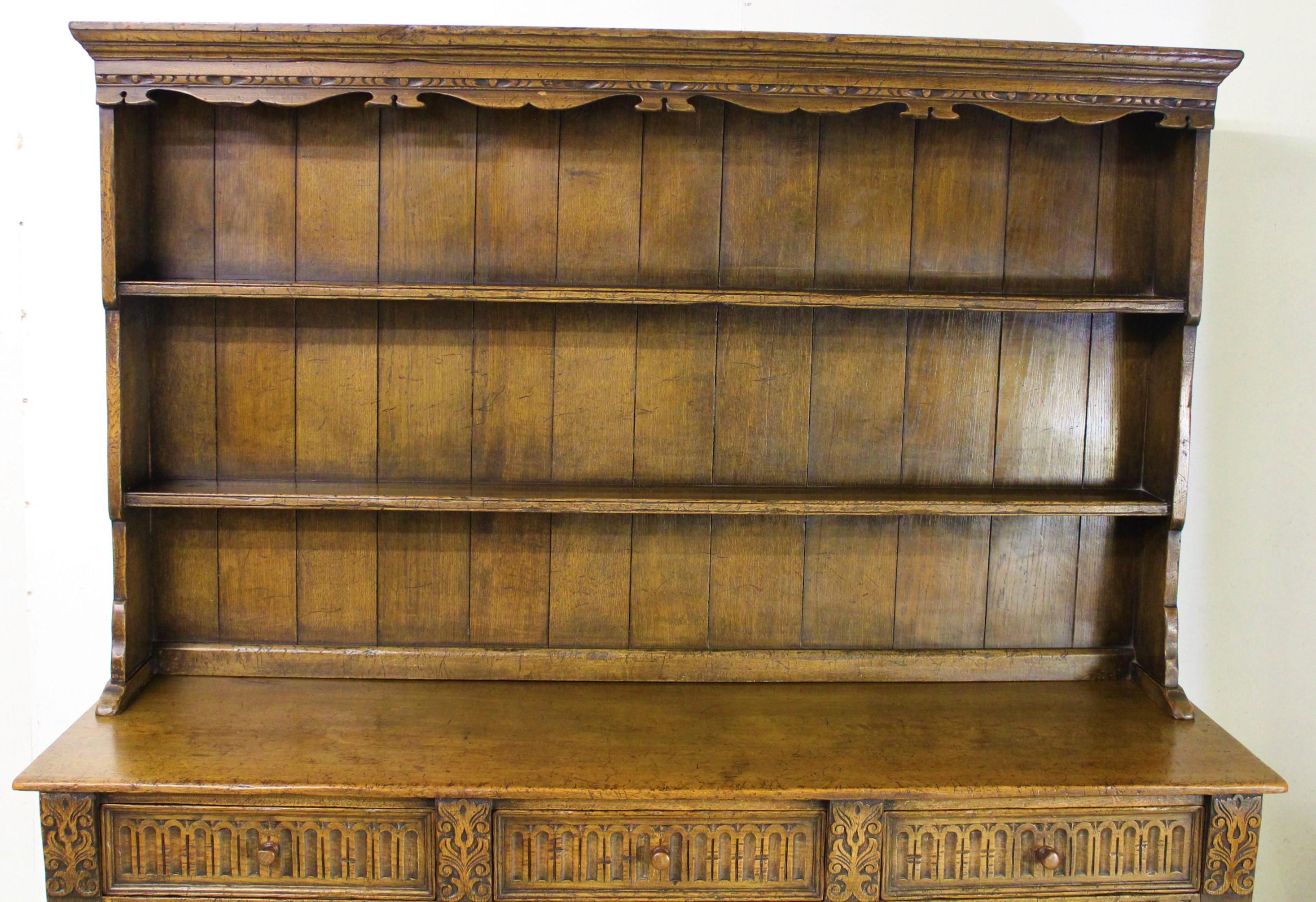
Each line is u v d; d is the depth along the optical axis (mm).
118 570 2162
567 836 1949
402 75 2025
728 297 2088
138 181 2191
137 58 2008
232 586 2359
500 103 2051
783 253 2312
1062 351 2373
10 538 2543
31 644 2576
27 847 2637
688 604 2395
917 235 2318
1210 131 2113
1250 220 2555
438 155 2262
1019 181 2316
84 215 2480
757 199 2297
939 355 2365
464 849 1928
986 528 2410
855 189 2303
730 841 1962
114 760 1948
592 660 2371
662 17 2523
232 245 2270
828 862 1957
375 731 2104
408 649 2369
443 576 2371
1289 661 2654
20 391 2508
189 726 2100
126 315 2135
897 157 2299
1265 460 2609
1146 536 2365
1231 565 2639
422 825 1937
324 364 2318
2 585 2549
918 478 2391
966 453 2389
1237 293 2574
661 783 1924
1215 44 2527
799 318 2342
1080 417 2391
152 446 2316
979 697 2330
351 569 2363
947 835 1979
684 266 2309
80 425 2531
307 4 2479
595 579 2383
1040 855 1970
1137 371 2381
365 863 1947
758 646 2412
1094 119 2082
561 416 2350
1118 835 1994
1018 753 2062
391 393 2330
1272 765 2686
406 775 1930
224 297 2195
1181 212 2184
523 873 1957
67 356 2510
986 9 2539
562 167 2273
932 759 2033
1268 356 2582
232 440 2330
